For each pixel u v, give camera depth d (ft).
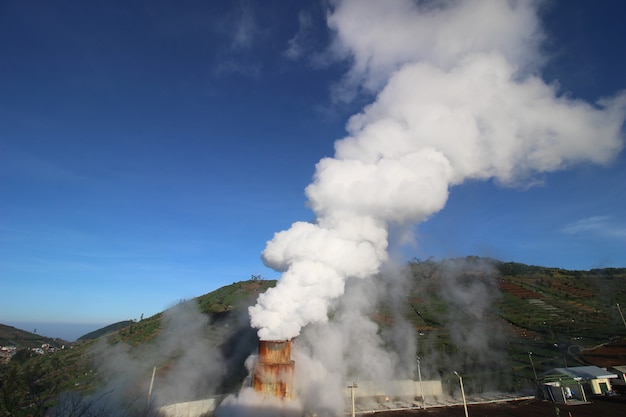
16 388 85.46
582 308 354.33
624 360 211.20
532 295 395.34
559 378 175.01
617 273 491.31
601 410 146.20
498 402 165.89
